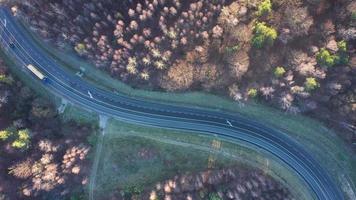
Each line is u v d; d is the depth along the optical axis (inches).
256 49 3538.4
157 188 4180.6
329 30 3398.1
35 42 4188.0
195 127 4138.8
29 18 3841.0
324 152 4033.0
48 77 4207.7
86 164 4256.9
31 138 4025.6
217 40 3494.1
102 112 4207.7
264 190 4010.8
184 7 3447.3
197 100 4077.3
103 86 4188.0
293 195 4030.5
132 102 4180.6
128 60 3722.9
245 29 3393.2
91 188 4439.0
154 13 3481.8
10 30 4195.4
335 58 3435.0
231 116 4094.5
